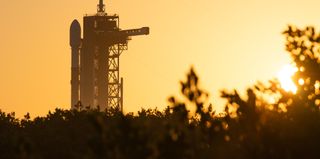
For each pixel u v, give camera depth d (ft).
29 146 377.71
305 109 435.12
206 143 390.83
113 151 360.07
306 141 419.13
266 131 409.69
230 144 403.13
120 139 360.69
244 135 412.16
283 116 435.12
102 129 362.12
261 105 422.82
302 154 418.51
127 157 359.46
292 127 422.82
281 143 410.11
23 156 375.86
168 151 364.79
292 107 440.86
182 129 370.94
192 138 378.73
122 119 362.74
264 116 418.10
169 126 367.86
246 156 404.98
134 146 359.87
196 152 378.94
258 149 406.21
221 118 427.33
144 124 365.81
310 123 423.64
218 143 393.29
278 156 408.67
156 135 365.81
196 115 379.35
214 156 390.83
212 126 392.06
